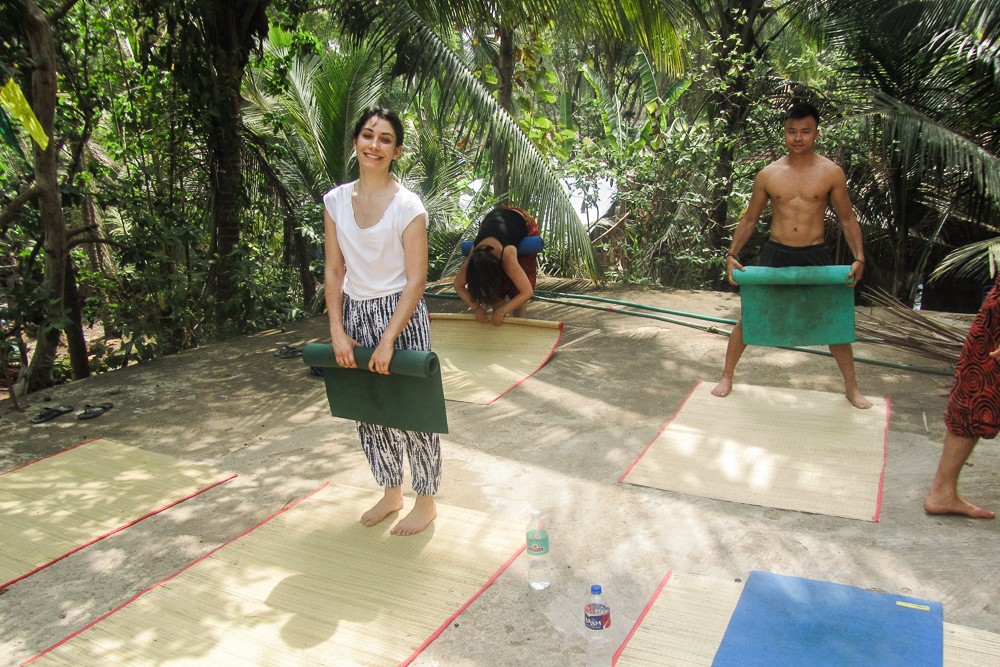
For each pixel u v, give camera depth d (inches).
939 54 359.3
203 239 307.0
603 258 447.2
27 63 212.8
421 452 127.3
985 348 119.4
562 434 170.2
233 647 104.7
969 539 121.3
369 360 116.9
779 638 99.6
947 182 366.9
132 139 310.7
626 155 357.7
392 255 118.3
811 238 173.2
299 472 158.2
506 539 128.0
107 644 106.5
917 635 98.5
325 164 373.1
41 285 242.1
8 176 265.1
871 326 239.9
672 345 230.2
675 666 95.7
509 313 240.1
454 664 99.7
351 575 119.9
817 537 124.2
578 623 106.6
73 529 138.6
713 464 150.9
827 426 165.0
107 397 208.7
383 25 280.5
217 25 275.0
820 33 411.5
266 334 270.4
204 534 135.8
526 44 386.0
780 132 357.7
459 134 289.1
